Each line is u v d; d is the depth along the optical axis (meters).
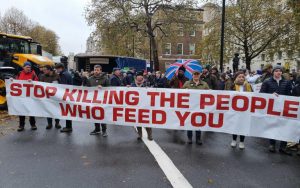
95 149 7.44
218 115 7.92
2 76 13.25
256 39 33.12
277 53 35.00
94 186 5.30
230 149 7.71
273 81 7.76
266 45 33.50
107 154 7.05
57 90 8.89
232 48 33.69
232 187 5.34
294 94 8.22
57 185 5.34
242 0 32.44
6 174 5.81
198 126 8.05
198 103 8.02
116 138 8.56
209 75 10.97
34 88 8.97
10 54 15.73
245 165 6.50
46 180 5.55
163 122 8.23
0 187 5.25
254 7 32.03
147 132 8.56
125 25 35.97
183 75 9.83
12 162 6.46
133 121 8.41
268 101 7.59
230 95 7.82
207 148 7.73
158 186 5.32
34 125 9.52
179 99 8.10
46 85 8.95
